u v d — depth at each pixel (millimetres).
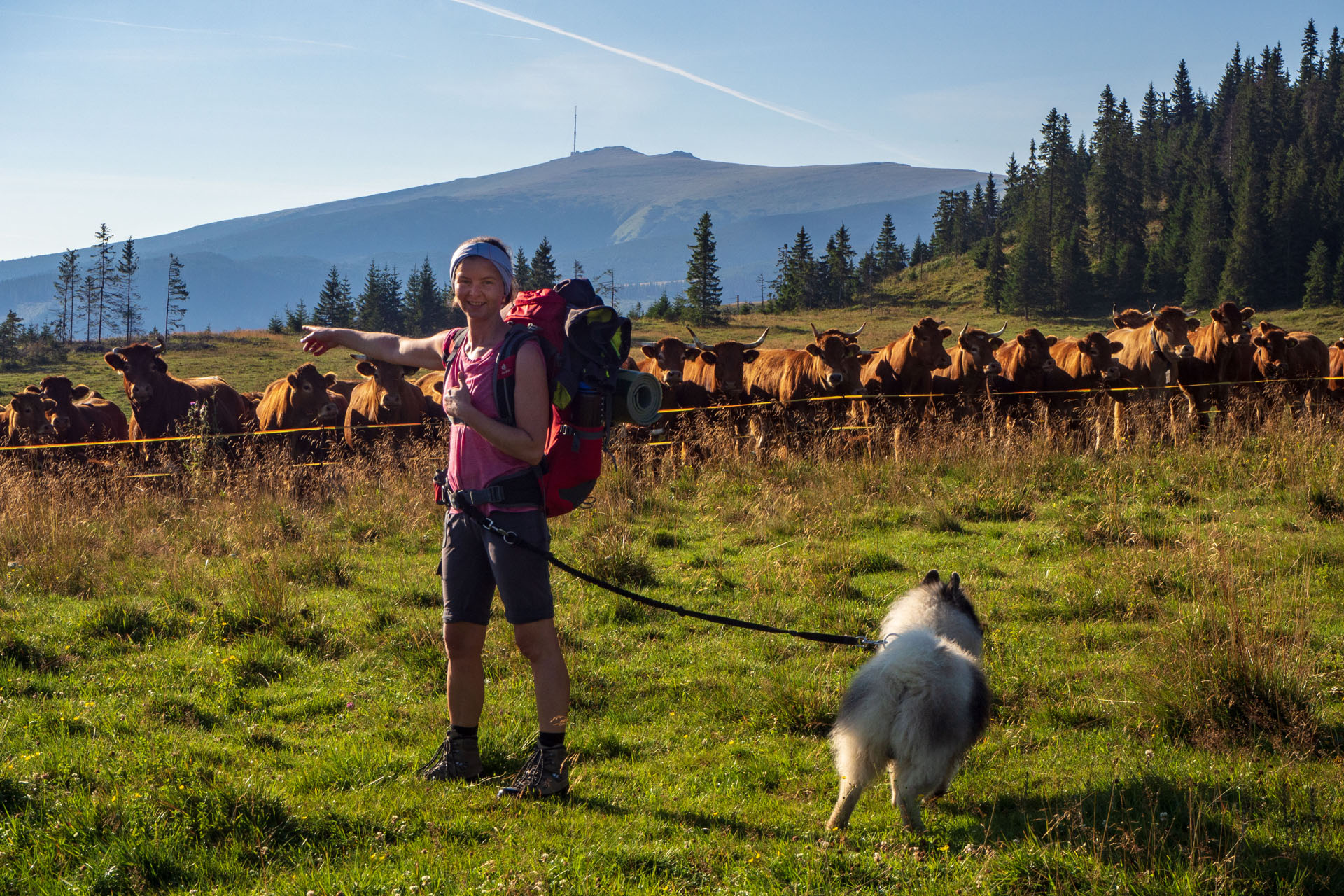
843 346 16906
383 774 5039
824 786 5102
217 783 4562
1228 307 17109
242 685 6660
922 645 4562
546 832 4340
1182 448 13500
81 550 9914
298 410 16391
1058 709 6012
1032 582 8680
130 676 6707
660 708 6367
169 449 15625
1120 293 142750
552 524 11398
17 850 3975
